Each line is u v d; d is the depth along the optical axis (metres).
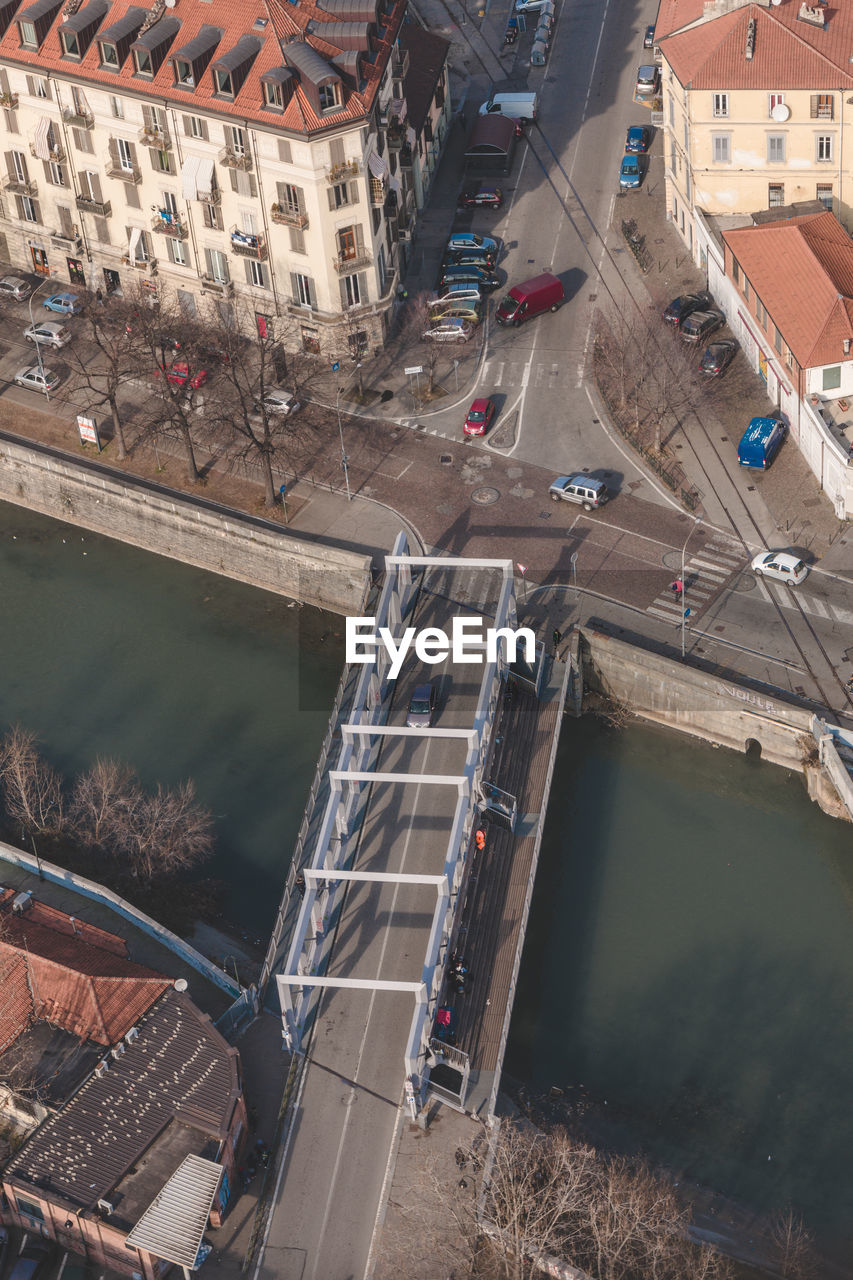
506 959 113.12
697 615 133.88
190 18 152.75
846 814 124.25
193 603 147.12
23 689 139.62
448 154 185.38
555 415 153.12
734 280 153.12
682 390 150.00
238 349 151.25
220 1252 99.25
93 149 159.50
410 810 120.81
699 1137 107.75
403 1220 99.31
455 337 160.12
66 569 151.38
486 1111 104.44
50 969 108.12
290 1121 104.38
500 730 127.06
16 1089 104.19
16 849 122.44
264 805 128.88
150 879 121.25
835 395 141.38
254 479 150.00
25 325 168.38
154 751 133.38
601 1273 97.56
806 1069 110.69
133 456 153.62
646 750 131.50
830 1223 103.44
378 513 145.38
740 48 153.12
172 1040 104.69
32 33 156.75
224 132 149.88
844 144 154.00
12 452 154.12
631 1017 114.06
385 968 111.62
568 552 140.25
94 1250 99.62
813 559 137.00
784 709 125.00
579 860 123.62
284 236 153.12
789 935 118.19
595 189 177.50
